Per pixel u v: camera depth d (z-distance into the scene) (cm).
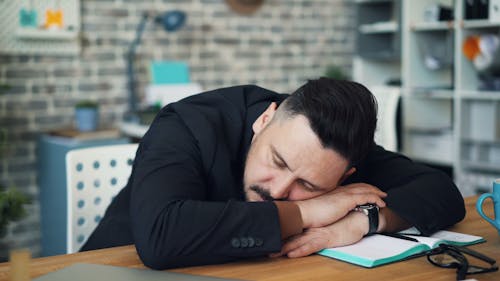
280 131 119
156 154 127
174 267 109
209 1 439
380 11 497
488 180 402
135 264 113
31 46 370
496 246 124
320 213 120
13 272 83
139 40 405
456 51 414
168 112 140
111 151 192
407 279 103
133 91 396
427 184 140
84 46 392
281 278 104
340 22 501
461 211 140
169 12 393
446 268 109
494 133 405
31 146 375
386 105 361
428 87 453
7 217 133
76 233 184
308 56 488
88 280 101
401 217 131
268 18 466
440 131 435
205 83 443
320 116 115
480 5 402
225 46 449
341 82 122
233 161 138
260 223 113
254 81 464
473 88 419
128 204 147
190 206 112
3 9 357
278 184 120
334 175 120
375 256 112
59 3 376
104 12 397
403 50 454
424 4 449
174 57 428
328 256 117
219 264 112
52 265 112
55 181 351
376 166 155
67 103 387
